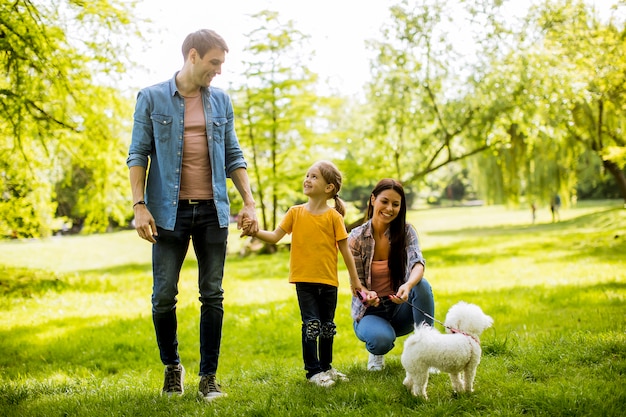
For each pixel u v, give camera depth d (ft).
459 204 257.75
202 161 13.73
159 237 13.38
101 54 42.73
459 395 12.71
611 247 61.05
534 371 14.42
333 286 14.61
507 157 89.51
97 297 40.27
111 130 46.70
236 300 37.93
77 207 49.85
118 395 14.47
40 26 40.01
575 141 83.10
